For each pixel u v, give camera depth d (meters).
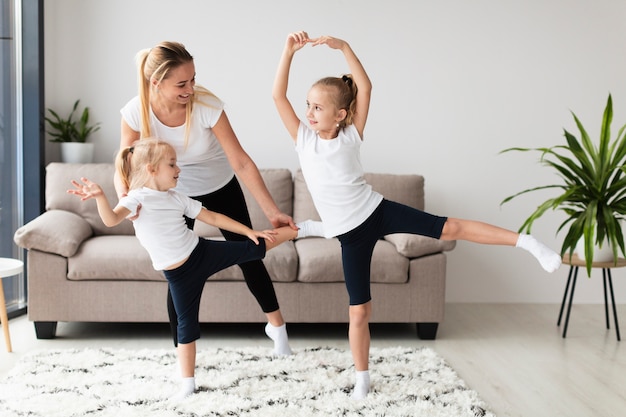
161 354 3.21
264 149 4.54
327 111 2.56
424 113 4.56
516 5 4.54
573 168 3.79
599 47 4.59
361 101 2.62
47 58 4.39
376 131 4.56
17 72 4.16
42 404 2.58
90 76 4.45
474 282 4.67
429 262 3.67
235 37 4.47
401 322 3.88
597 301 4.71
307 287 3.62
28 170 4.22
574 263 3.82
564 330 3.85
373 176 4.22
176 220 2.60
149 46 4.45
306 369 3.04
